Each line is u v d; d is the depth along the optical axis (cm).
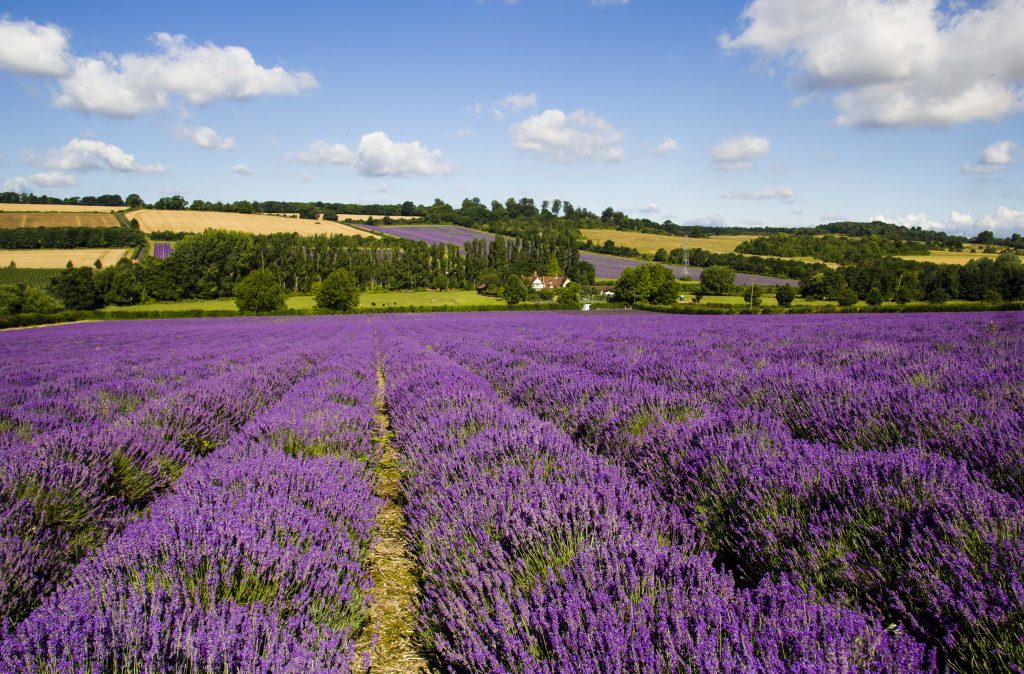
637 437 421
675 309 5472
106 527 337
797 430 432
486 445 403
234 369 1066
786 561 236
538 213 17175
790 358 876
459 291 9500
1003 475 281
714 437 366
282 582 235
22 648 173
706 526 285
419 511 338
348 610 242
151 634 179
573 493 294
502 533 268
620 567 215
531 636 187
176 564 236
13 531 285
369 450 512
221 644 179
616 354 1030
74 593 212
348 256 9038
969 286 5903
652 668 159
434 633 224
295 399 694
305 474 369
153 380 934
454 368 913
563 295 7269
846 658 155
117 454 405
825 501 269
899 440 344
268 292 5916
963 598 185
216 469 378
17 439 471
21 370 1123
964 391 467
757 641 170
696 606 188
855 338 1184
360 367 1112
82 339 2572
